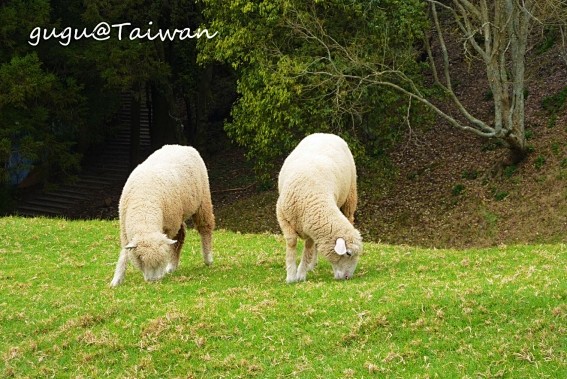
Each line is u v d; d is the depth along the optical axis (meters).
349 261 11.62
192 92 37.66
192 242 16.94
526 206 25.03
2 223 19.30
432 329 9.36
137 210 11.82
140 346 9.68
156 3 32.31
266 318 10.05
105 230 18.56
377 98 24.69
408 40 25.19
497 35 23.80
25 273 14.19
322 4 23.84
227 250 15.79
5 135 29.19
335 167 12.34
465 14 24.34
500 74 25.25
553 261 12.35
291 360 9.09
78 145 38.38
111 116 39.25
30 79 27.98
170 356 9.42
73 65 32.41
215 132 41.38
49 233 18.06
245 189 33.97
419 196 28.64
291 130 30.06
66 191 37.16
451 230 25.81
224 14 26.00
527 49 33.56
